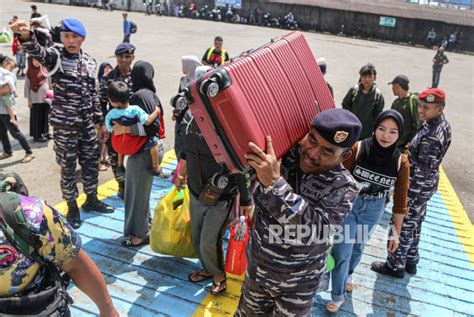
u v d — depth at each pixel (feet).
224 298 11.64
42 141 23.73
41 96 22.58
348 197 6.76
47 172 20.01
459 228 17.01
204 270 12.18
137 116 11.91
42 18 13.96
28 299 5.06
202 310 11.18
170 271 12.63
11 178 5.36
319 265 7.41
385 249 14.87
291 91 6.68
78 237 5.55
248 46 70.38
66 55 13.26
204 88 5.63
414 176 11.98
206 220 10.71
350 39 102.47
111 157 16.63
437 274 13.65
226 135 6.03
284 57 6.82
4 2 110.93
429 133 11.63
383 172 10.11
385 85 49.03
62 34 13.09
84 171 14.93
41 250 5.06
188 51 59.52
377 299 12.24
